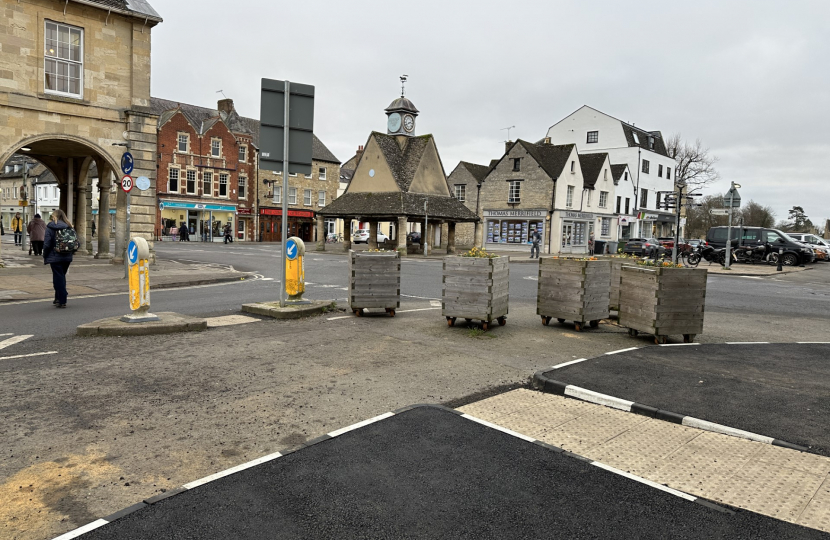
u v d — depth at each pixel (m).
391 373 6.11
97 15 18.28
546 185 43.78
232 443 4.16
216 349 7.05
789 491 3.54
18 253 25.22
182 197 47.88
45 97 17.39
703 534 3.05
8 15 16.64
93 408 4.81
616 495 3.47
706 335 8.85
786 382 5.84
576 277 8.70
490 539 2.97
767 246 31.36
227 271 18.50
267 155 9.39
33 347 7.00
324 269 20.67
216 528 3.01
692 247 33.19
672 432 4.53
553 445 4.22
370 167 36.84
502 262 8.81
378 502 3.32
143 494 3.38
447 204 37.12
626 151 54.94
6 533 2.92
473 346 7.50
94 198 50.41
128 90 19.16
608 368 6.26
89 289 13.23
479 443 4.23
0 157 16.66
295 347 7.25
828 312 12.18
